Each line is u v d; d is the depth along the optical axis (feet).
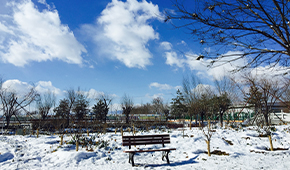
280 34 11.66
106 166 23.38
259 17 11.57
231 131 43.04
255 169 20.13
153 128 62.75
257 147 31.86
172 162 24.56
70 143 33.83
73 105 75.51
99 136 40.14
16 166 22.66
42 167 23.04
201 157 26.13
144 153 29.19
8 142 33.86
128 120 80.02
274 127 43.21
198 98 63.16
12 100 57.67
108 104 85.46
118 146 32.48
